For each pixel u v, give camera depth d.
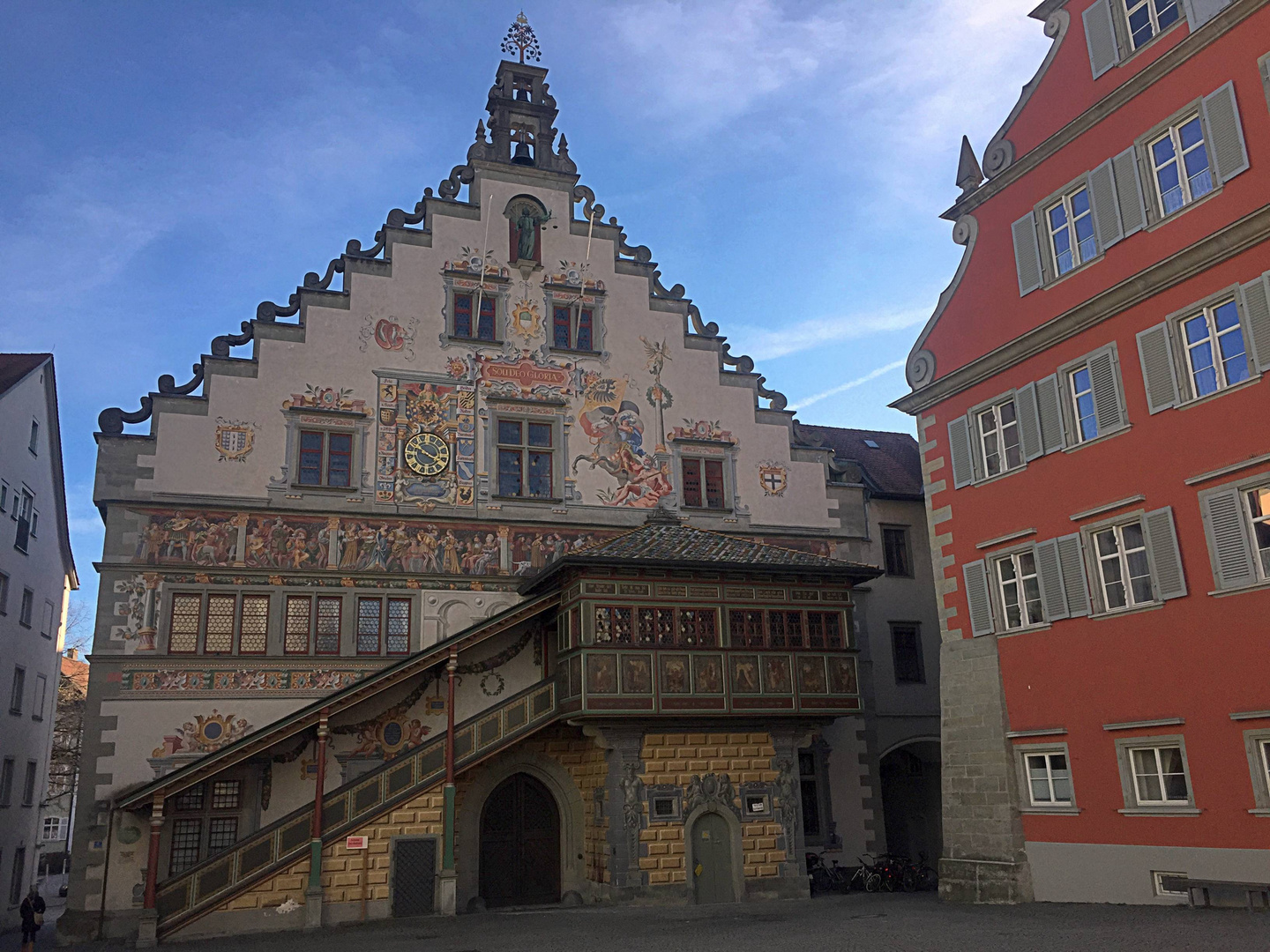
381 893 22.41
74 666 62.12
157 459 24.94
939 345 24.41
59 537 39.75
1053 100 21.95
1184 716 17.91
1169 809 18.05
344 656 25.14
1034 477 21.55
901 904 22.66
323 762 22.55
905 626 32.09
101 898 22.17
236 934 20.91
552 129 31.17
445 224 29.06
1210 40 18.44
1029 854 20.80
